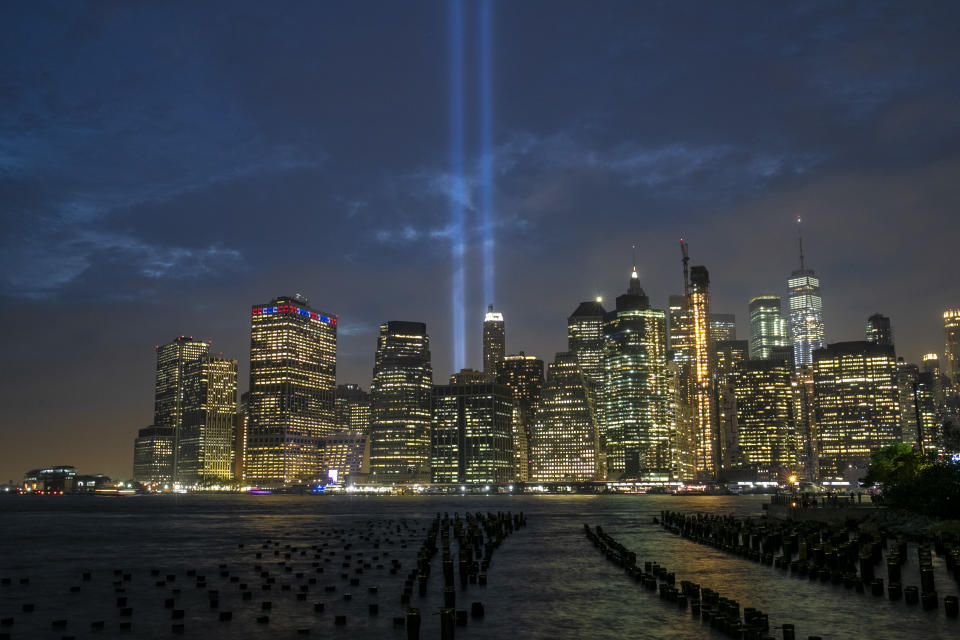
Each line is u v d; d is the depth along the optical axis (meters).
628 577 76.50
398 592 67.88
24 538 143.12
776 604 58.41
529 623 53.66
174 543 126.25
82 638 50.38
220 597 65.62
